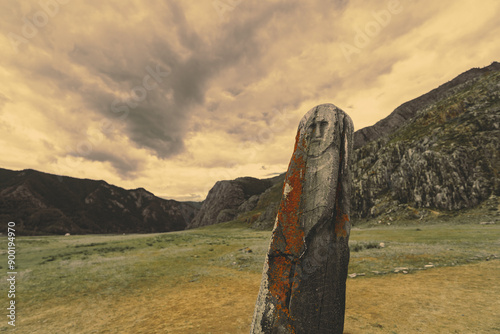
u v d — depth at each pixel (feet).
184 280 42.57
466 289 25.76
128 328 22.27
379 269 38.88
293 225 12.32
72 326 23.41
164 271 50.44
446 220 136.26
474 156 156.15
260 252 69.15
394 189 201.77
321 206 12.05
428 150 180.14
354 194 236.84
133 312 27.04
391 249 53.47
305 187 12.73
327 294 11.71
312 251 11.90
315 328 11.25
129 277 44.93
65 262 63.52
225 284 38.78
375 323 19.08
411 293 26.32
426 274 33.71
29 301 32.27
